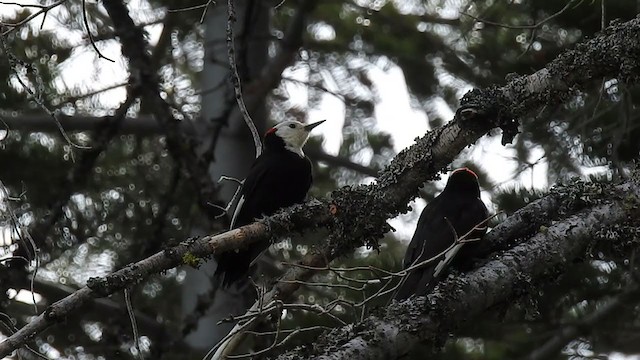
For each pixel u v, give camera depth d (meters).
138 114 17.11
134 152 16.91
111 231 16.89
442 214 10.01
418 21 17.53
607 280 13.48
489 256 8.16
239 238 8.71
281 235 9.08
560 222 8.20
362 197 9.11
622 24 8.59
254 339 11.36
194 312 12.91
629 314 13.77
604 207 8.26
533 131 13.77
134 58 12.93
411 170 9.09
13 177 15.98
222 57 14.84
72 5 15.16
